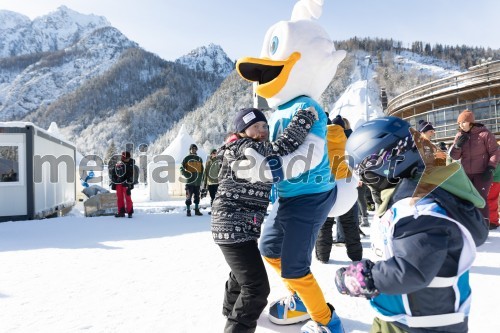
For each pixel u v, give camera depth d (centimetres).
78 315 303
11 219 1011
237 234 234
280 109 272
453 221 129
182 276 412
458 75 1470
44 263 482
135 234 724
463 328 139
